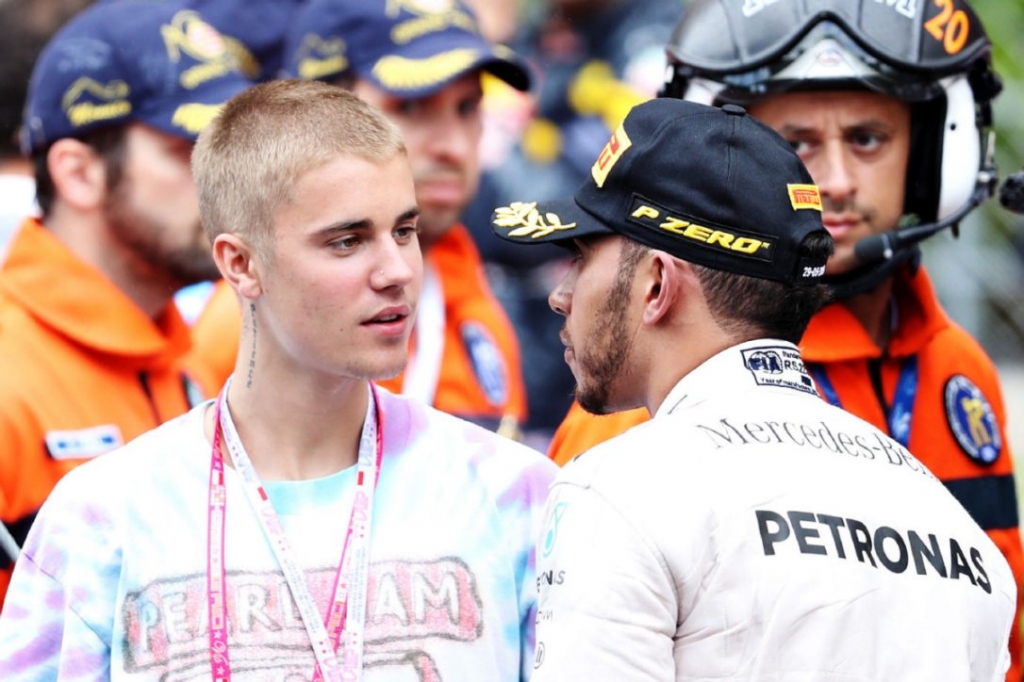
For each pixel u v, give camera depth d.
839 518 6.42
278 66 15.65
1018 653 10.12
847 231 9.53
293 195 6.96
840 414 6.96
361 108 7.17
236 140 7.18
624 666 6.12
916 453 9.80
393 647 7.02
